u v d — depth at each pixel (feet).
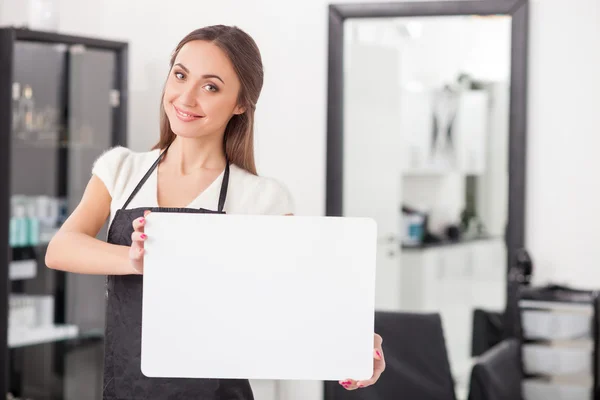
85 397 13.87
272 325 4.65
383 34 13.46
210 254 4.63
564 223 12.91
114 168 5.52
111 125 13.62
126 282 5.22
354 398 10.09
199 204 5.38
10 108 12.63
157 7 14.51
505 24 12.95
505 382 10.61
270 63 13.87
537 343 11.63
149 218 4.60
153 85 14.55
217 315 4.64
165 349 4.63
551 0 12.84
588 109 12.79
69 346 13.67
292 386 13.42
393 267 13.89
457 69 13.34
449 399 10.14
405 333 10.27
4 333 12.78
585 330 11.44
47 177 13.28
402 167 13.74
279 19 13.83
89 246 5.07
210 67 5.11
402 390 10.11
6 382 12.84
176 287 4.62
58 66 13.17
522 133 12.94
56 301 13.60
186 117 5.14
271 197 5.58
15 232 13.05
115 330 5.25
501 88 13.14
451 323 13.62
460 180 13.58
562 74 12.85
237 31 5.30
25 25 13.48
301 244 4.64
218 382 5.27
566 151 12.87
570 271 12.88
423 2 13.12
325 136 13.66
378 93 13.60
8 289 12.78
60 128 13.29
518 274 12.91
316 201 13.71
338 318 4.67
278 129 13.85
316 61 13.67
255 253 4.64
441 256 13.57
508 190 13.11
